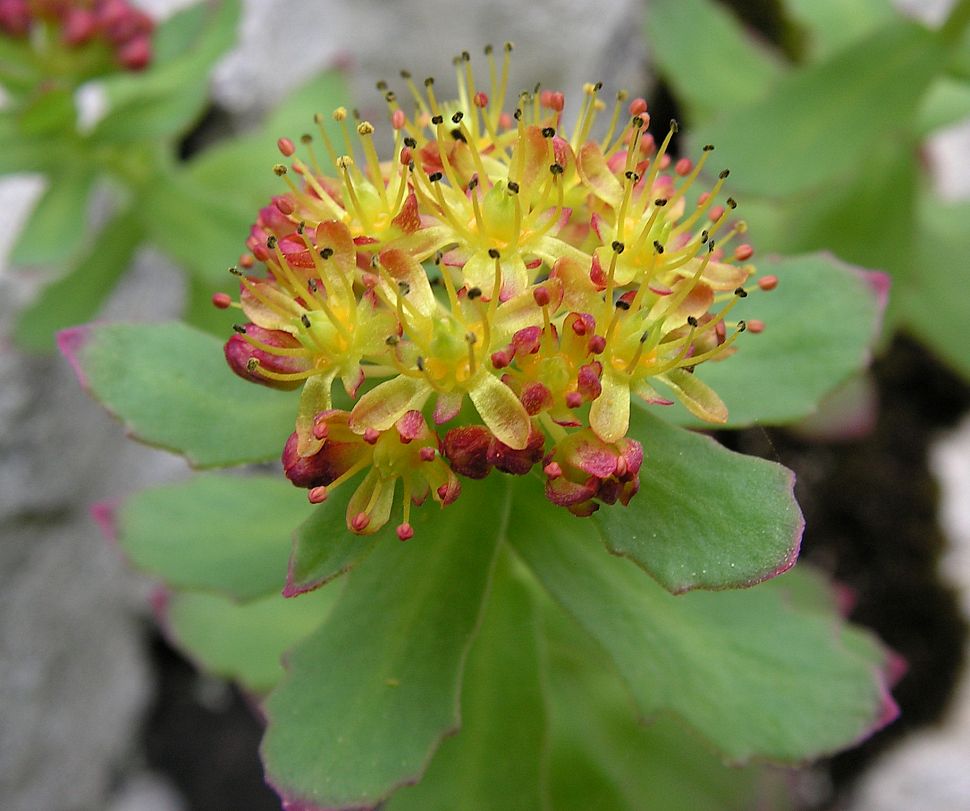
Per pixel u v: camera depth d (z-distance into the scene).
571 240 0.06
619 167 0.06
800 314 0.06
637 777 0.07
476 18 0.13
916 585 0.10
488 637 0.07
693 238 0.05
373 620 0.06
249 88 0.12
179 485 0.07
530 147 0.05
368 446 0.05
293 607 0.08
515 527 0.06
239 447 0.06
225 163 0.10
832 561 0.10
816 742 0.06
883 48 0.08
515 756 0.06
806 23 0.09
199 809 0.11
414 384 0.05
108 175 0.10
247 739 0.11
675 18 0.10
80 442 0.11
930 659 0.10
